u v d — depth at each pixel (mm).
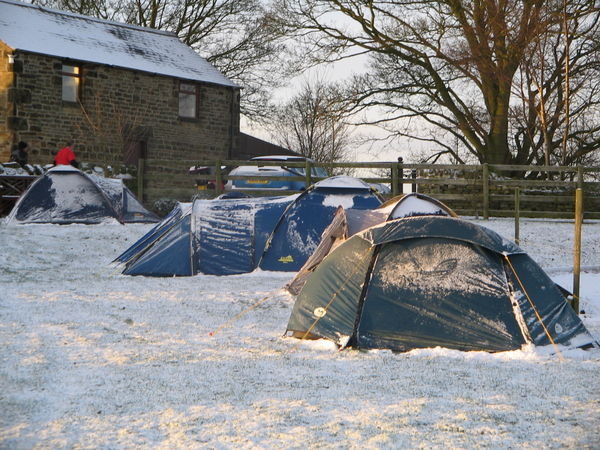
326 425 5297
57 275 13734
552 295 8398
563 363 7504
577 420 5445
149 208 24438
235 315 10031
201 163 24203
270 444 4902
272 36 31984
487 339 8117
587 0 26297
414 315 8312
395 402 5906
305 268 11578
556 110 28094
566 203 23203
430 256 8477
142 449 4812
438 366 7305
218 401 5891
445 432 5160
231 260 14641
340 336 8305
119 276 13945
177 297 11422
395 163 23531
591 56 27750
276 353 7781
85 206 19891
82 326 8938
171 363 7184
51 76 27938
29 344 7871
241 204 15195
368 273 8500
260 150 40938
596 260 18094
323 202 15141
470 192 23500
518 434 5121
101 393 6078
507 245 8445
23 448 4812
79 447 4840
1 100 27156
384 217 11195
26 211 19578
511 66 27078
